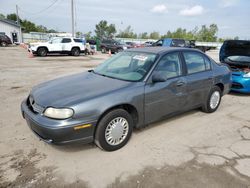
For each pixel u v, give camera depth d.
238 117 4.96
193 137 3.91
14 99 5.96
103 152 3.35
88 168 2.97
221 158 3.26
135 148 3.48
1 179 2.72
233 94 7.06
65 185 2.65
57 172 2.88
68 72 10.77
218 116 4.97
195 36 64.75
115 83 3.56
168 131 4.11
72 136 2.95
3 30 40.56
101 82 3.65
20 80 8.52
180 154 3.34
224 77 5.15
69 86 3.53
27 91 6.84
